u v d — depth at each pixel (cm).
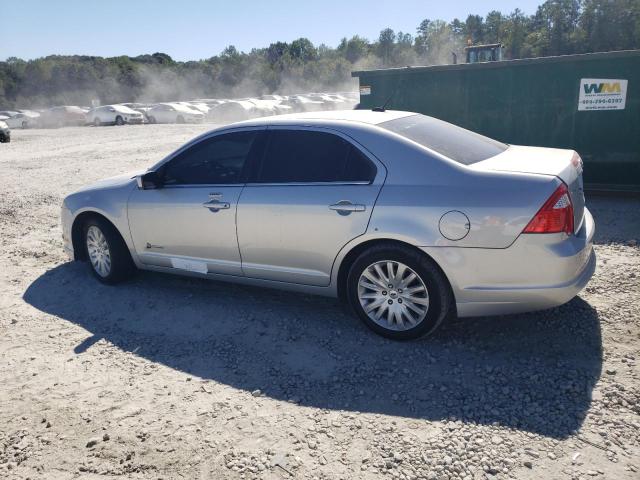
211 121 3806
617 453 284
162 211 498
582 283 374
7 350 436
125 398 361
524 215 352
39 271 623
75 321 486
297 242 428
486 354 387
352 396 349
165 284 558
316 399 348
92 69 9969
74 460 303
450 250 370
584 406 322
